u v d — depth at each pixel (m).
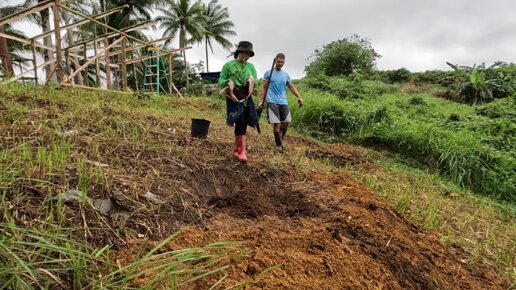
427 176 6.23
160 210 2.87
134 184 3.03
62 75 7.79
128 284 1.94
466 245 3.82
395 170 6.21
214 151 4.62
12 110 4.11
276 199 3.84
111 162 3.36
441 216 4.47
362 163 6.29
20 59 13.52
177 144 4.55
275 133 5.93
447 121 9.52
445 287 2.85
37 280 1.82
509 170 6.41
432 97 18.55
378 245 3.06
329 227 3.14
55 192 2.54
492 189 6.05
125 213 2.67
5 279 1.74
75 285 1.88
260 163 4.58
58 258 2.04
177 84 33.88
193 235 2.61
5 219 2.15
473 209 5.03
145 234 2.54
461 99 18.05
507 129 8.27
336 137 8.58
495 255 3.67
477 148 6.71
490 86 17.53
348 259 2.69
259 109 5.68
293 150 6.23
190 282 2.06
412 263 2.99
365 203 3.88
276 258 2.45
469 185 6.18
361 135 8.35
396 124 8.36
